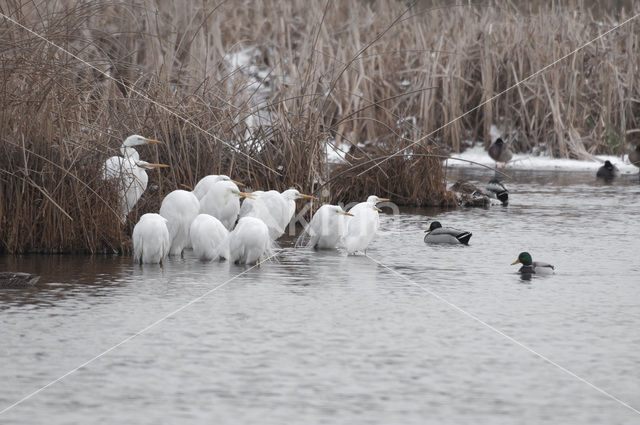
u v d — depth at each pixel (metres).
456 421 8.41
